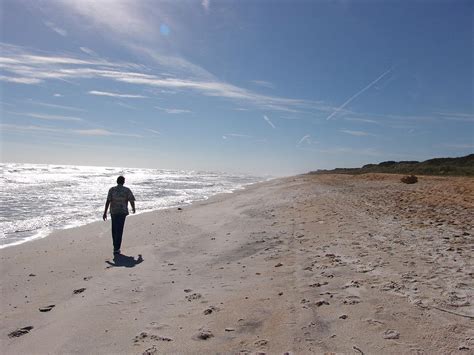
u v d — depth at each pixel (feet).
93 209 56.29
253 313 14.55
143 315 15.10
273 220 40.16
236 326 13.47
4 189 86.07
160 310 15.58
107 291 18.58
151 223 42.29
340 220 36.35
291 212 45.39
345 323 13.07
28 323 14.98
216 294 17.24
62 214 50.29
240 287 18.10
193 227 38.91
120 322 14.48
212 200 72.90
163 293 17.90
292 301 15.52
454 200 45.47
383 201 50.26
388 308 14.06
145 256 26.53
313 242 27.37
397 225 31.73
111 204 28.30
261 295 16.61
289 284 17.92
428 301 14.46
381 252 22.72
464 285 15.98
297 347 11.62
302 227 34.24
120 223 28.02
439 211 38.06
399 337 11.76
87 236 35.17
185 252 27.27
